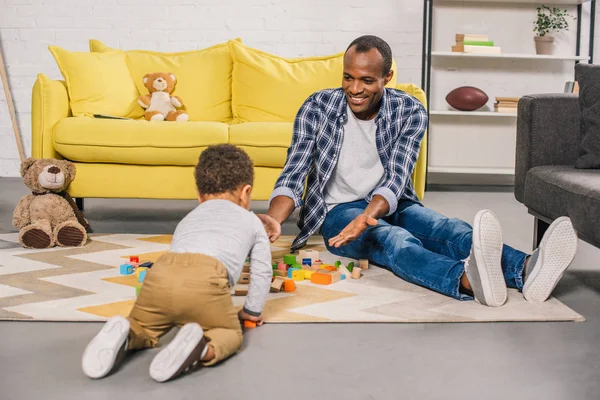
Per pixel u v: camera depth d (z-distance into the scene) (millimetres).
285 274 2232
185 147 3086
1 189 4273
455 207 3861
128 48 4699
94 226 3193
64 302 1919
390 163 2293
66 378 1439
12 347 1612
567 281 2312
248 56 3703
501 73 4828
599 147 2396
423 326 1791
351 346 1643
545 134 2586
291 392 1382
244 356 1569
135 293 2010
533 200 2488
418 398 1363
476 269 1908
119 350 1448
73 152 3096
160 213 3609
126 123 3145
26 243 2619
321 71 3654
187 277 1489
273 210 2186
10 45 4711
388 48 2262
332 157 2389
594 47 4809
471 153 4902
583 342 1692
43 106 3188
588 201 2051
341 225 2322
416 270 2062
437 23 4766
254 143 3098
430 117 4848
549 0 4695
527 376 1479
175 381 1427
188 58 3775
